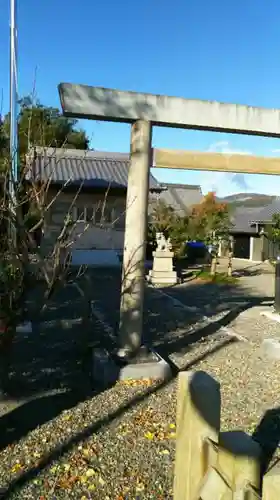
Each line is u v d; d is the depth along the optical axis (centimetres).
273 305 853
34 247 326
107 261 1585
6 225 357
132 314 475
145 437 337
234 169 502
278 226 1839
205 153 491
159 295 1042
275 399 414
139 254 469
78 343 587
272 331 680
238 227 2277
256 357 546
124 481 282
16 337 612
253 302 942
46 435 337
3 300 327
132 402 400
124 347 480
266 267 1770
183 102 468
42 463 300
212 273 1463
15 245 322
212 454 177
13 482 279
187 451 192
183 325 721
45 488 273
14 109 576
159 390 430
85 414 375
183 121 468
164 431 347
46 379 456
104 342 595
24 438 332
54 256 335
